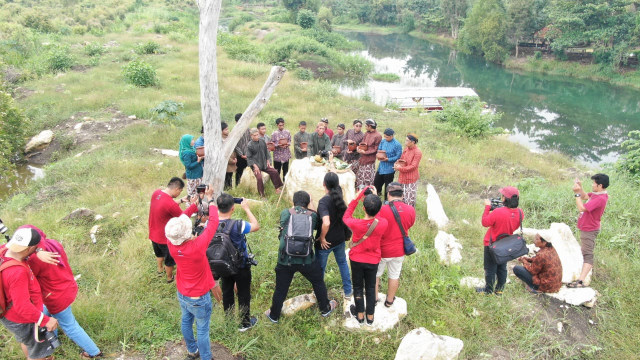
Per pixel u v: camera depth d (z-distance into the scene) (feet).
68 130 44.98
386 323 15.26
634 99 97.91
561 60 133.39
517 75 129.18
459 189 33.71
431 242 21.94
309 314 15.96
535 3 142.72
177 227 11.13
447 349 13.51
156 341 14.07
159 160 35.22
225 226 13.64
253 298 16.67
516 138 67.67
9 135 39.55
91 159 35.27
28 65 67.56
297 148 28.27
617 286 18.80
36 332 11.30
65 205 26.32
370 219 13.83
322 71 113.91
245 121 21.76
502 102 94.22
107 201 26.50
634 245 22.31
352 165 27.55
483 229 23.67
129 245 19.44
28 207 26.68
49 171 33.78
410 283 18.04
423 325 15.58
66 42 93.35
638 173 36.35
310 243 13.88
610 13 121.70
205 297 12.19
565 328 15.90
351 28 254.27
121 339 14.06
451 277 18.21
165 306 15.70
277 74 21.34
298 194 14.75
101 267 18.07
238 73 77.77
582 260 19.21
